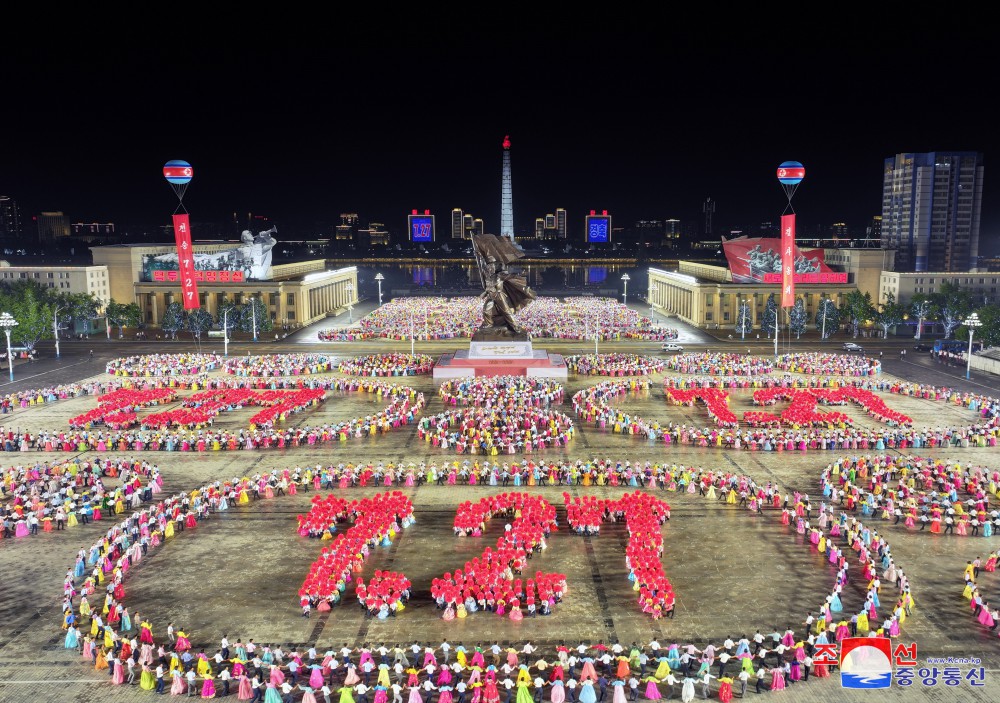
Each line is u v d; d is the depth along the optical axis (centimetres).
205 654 4419
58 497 6431
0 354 13912
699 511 6544
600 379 12019
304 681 4203
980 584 5178
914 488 6969
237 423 9406
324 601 4931
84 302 17412
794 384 11238
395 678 4216
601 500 6481
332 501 6303
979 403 9881
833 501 6700
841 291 18625
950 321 16325
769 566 5500
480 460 7931
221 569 5500
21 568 5506
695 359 12800
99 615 4822
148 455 8156
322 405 10406
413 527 6222
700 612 4872
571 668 4203
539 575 5047
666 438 8556
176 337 17138
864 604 4831
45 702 4006
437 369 12144
